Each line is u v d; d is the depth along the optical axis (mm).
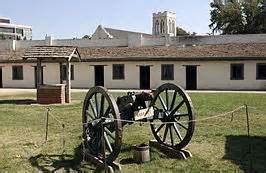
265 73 32875
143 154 8203
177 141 9688
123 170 7727
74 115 15523
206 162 8266
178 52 35031
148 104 8617
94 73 37281
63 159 8633
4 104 20250
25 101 21875
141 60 35469
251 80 33156
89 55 37344
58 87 20344
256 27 59188
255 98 23359
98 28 57000
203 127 12320
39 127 12656
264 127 12414
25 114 15992
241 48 34094
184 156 8531
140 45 39312
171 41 38812
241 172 7609
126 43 39938
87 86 37469
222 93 28125
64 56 20438
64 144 9836
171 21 106438
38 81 20734
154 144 9422
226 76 33781
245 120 13805
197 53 34438
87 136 8523
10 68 40000
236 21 60812
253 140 10367
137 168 7855
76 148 9484
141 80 36000
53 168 8000
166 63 35094
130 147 9469
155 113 8750
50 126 12797
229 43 35781
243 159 8500
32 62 38844
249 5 59844
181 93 8609
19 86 39688
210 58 33625
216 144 9898
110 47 38938
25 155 8992
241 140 10375
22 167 8078
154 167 7930
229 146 9672
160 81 35312
